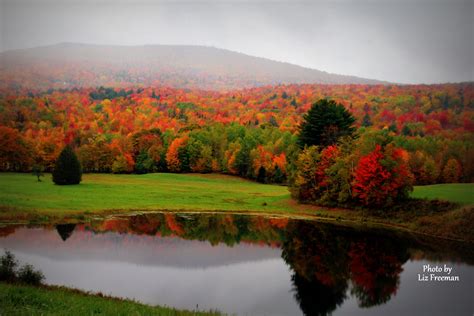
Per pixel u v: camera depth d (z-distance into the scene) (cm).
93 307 1644
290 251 3622
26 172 10975
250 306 2286
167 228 4575
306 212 5847
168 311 1759
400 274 2956
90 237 3888
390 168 5156
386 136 5553
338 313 2222
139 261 3138
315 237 4253
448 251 3653
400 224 4866
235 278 2800
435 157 9925
